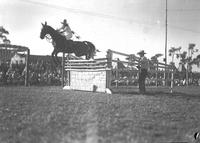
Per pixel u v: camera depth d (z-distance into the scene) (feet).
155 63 66.23
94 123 23.30
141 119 27.09
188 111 33.83
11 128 22.52
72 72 64.85
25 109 31.55
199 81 107.34
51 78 85.46
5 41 107.24
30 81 82.12
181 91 68.44
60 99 41.16
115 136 19.48
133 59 60.54
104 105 35.73
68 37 71.51
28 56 77.41
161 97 49.55
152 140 19.38
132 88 67.62
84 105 35.17
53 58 71.72
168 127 23.84
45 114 28.35
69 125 22.82
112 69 57.62
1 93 47.85
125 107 34.78
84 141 18.12
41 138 19.19
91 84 60.08
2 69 77.97
